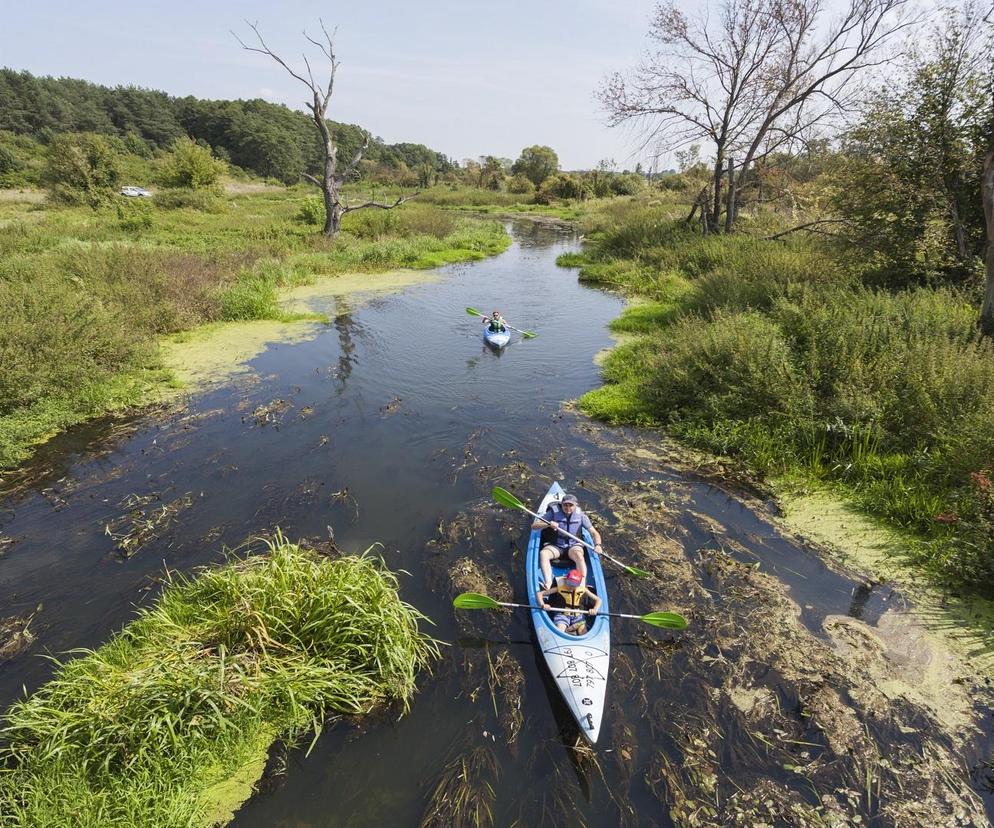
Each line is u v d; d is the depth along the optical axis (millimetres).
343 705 5000
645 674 5414
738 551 7109
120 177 40375
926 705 5027
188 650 5043
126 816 3959
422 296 20453
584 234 39844
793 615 6066
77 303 12219
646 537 7340
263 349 14328
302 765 4539
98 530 7395
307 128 127438
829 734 4766
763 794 4316
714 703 5082
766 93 20781
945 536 6895
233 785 4367
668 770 4488
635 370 12508
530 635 5883
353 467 8992
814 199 20406
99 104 127375
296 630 5316
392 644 5211
